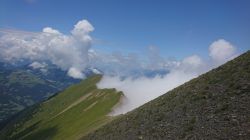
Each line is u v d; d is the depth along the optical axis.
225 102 35.44
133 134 43.34
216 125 31.95
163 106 46.56
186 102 42.03
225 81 40.81
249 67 40.56
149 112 47.97
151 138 38.31
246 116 30.53
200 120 34.94
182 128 35.69
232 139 28.16
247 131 28.06
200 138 31.42
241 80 38.41
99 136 54.31
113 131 51.22
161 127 39.47
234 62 45.81
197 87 44.88
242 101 33.66
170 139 34.94
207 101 38.41
